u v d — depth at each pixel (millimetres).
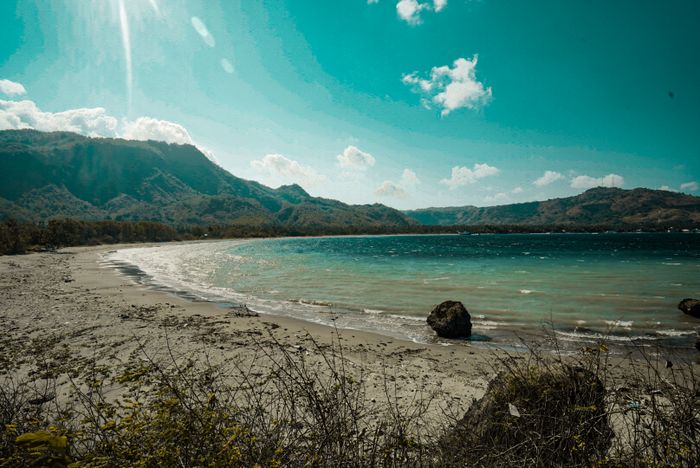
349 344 10227
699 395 2279
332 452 2162
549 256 50812
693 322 12828
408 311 14930
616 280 24672
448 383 7293
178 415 2139
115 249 72812
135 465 1789
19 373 7207
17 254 49531
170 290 20328
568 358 7957
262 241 138250
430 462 2365
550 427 2471
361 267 34719
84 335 10445
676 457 2084
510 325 12602
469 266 35656
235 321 12742
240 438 2049
